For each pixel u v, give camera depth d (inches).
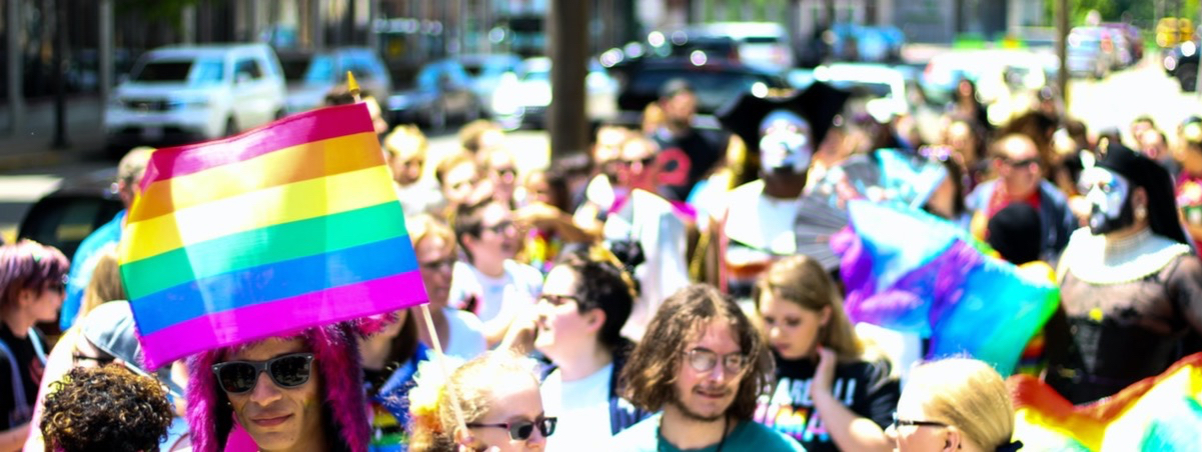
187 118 1173.1
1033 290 263.7
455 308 286.4
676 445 203.8
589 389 239.8
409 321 221.0
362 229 173.3
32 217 433.1
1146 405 229.8
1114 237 266.8
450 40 2490.2
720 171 433.4
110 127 1182.9
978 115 714.8
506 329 294.5
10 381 238.7
